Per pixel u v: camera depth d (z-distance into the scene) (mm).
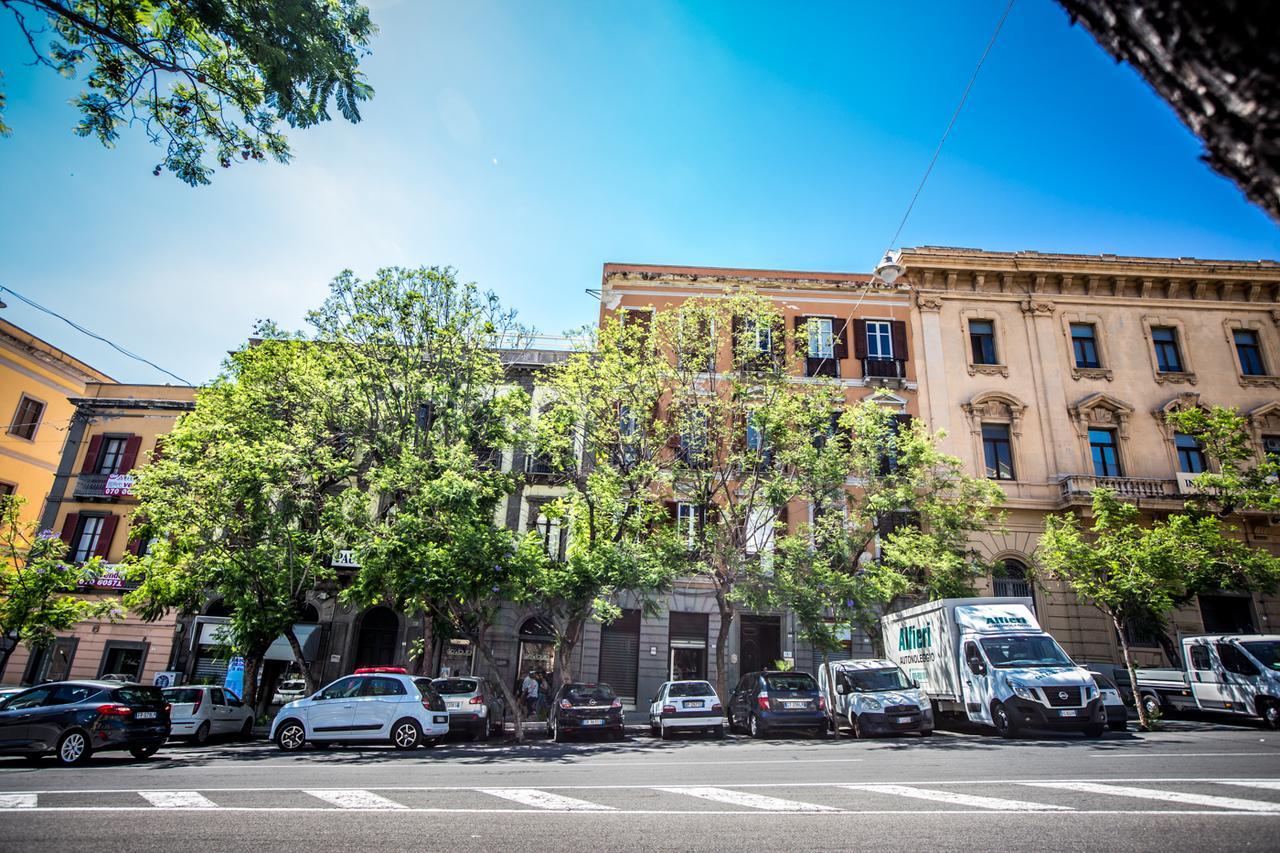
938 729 17938
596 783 9320
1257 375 29047
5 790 8922
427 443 19922
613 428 21453
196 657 26578
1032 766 9914
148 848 5898
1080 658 25188
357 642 26188
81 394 33406
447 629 20266
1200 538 20188
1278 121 1616
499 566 17453
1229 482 22047
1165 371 29094
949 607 17031
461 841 6066
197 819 7023
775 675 18188
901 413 27828
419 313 20109
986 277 29797
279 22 7199
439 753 14180
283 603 19453
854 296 29688
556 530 26516
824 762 11219
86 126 7672
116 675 25938
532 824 6688
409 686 15539
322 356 20266
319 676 25422
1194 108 1828
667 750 14352
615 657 25891
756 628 26391
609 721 17578
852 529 22359
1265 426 28250
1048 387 28500
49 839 6176
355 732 15109
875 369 28594
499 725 19906
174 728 17359
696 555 22047
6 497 21812
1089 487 26203
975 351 29438
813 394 22547
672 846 5785
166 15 7176
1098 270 29328
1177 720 20047
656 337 22906
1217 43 1617
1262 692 17297
